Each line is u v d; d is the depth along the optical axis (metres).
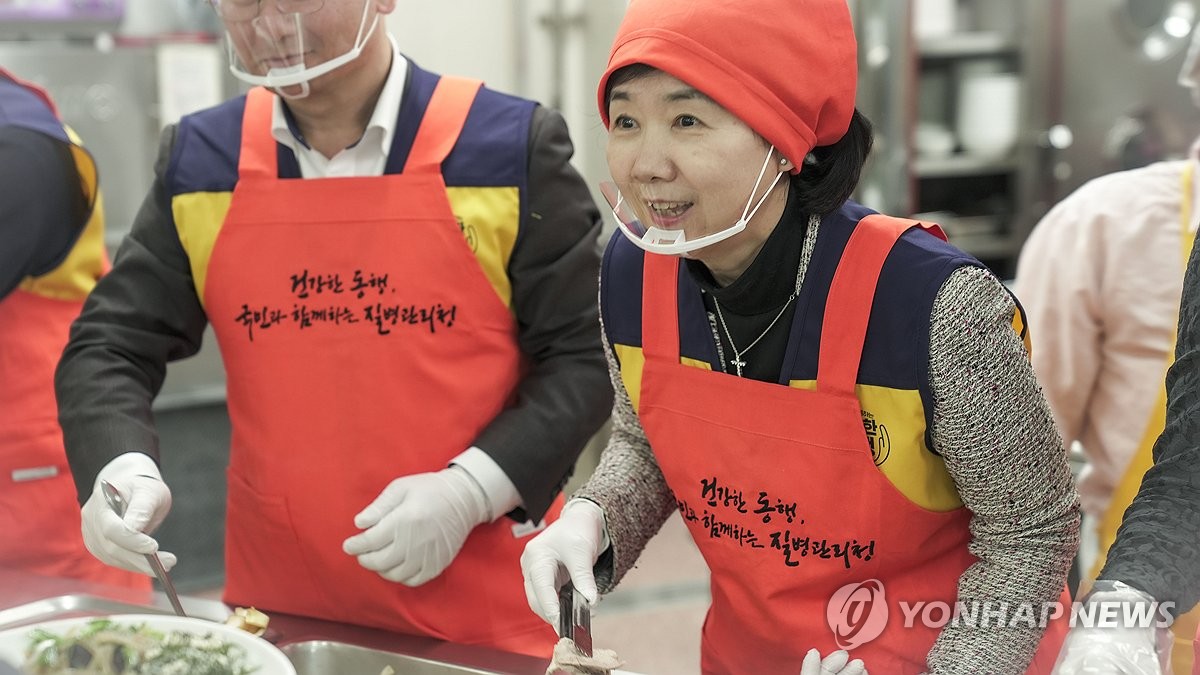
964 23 3.91
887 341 1.18
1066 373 1.84
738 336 1.27
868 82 3.81
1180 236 1.76
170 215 1.65
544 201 1.59
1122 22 3.93
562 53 4.36
